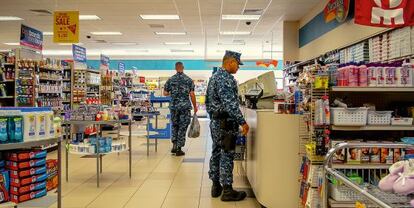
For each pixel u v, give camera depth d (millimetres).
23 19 11234
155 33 13953
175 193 4730
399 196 1867
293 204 3619
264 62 14023
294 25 11617
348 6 6992
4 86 7809
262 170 3918
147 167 6402
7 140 2803
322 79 3098
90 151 5137
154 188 4977
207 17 11023
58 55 20859
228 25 12305
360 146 2229
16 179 2961
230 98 4168
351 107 3299
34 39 8633
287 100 3975
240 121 4172
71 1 9047
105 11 10156
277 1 9117
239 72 20656
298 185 3590
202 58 21203
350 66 3230
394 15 4023
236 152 5496
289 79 11102
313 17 9898
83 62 11156
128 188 4977
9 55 7934
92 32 13719
